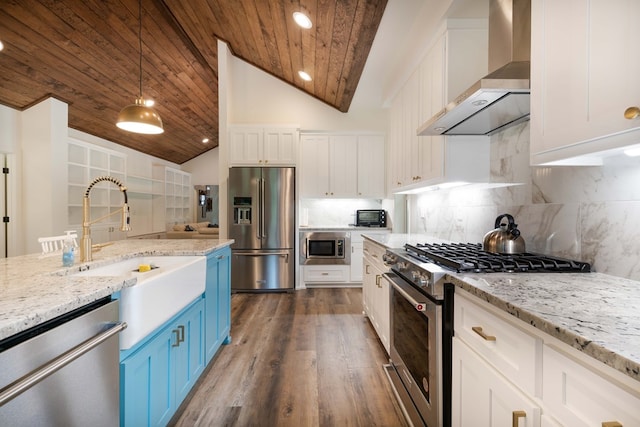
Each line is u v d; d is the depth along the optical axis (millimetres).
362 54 2914
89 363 938
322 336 2834
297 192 4453
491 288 1006
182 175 9461
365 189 4754
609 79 818
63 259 1485
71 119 5160
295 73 4195
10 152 4262
